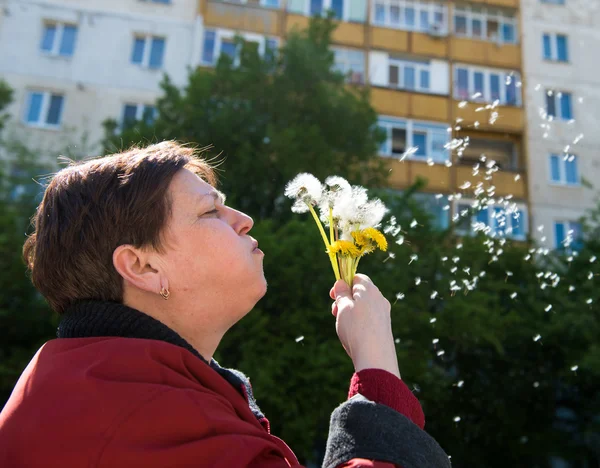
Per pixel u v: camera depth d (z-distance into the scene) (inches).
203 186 36.2
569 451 390.3
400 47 613.6
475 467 363.9
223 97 366.6
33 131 516.1
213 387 30.9
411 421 29.3
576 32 633.6
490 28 634.2
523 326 353.7
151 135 339.3
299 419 257.6
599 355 323.9
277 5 607.2
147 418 26.0
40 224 34.7
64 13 559.8
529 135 570.6
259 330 271.9
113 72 551.2
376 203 44.2
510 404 384.8
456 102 595.8
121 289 33.4
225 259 34.1
